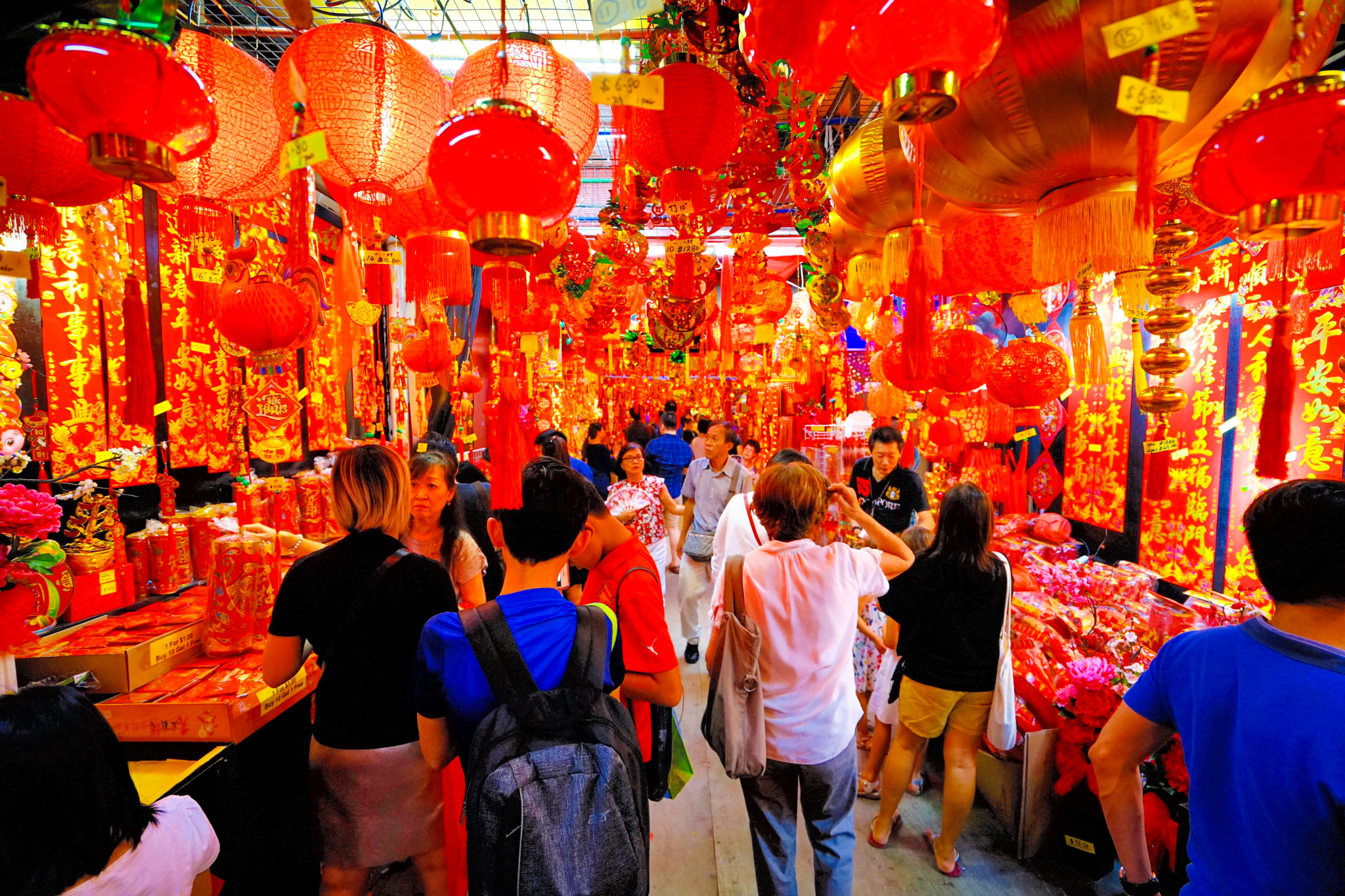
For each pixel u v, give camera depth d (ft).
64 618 6.38
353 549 5.09
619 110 5.65
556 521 3.83
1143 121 3.17
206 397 8.74
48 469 6.53
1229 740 3.11
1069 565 10.30
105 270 5.90
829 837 5.69
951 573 6.89
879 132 4.80
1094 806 6.98
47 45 2.74
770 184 8.06
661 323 11.91
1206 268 8.61
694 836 8.13
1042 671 8.09
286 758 6.87
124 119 2.85
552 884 2.92
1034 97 3.22
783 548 5.80
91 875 3.10
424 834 5.17
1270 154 2.73
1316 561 2.97
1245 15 2.78
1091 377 5.62
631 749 3.51
